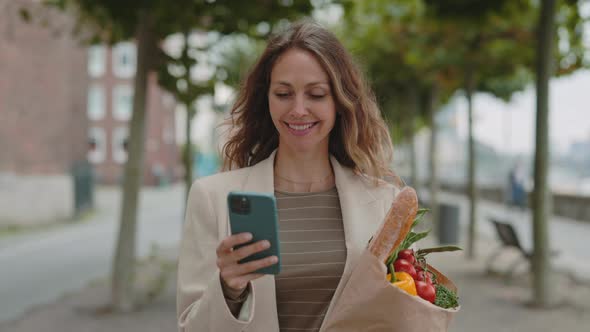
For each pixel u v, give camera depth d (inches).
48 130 669.9
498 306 242.2
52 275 323.3
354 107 68.4
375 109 74.6
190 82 233.0
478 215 785.6
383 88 556.1
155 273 312.5
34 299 261.9
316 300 66.7
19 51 616.7
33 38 645.3
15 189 590.2
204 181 69.5
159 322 217.5
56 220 663.8
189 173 267.9
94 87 1497.3
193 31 239.1
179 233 546.9
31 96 637.9
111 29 245.1
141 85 232.2
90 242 474.6
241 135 78.4
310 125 65.6
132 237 237.1
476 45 334.3
